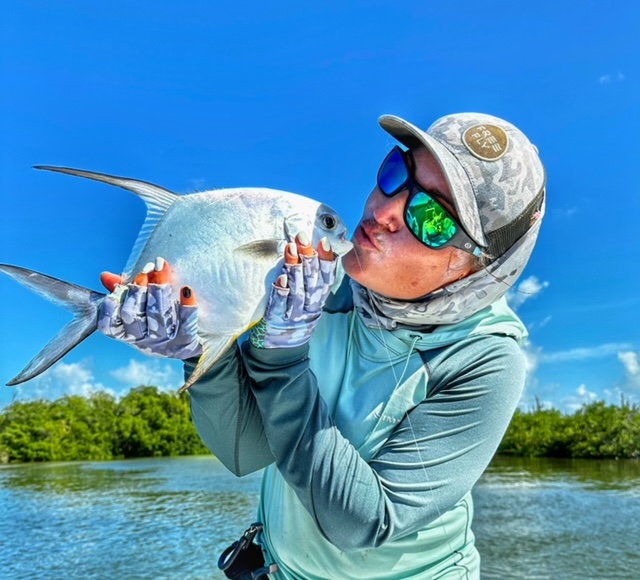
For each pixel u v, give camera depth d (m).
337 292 0.83
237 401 0.71
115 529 6.34
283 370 0.65
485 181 0.70
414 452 0.69
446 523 0.74
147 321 0.59
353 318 0.80
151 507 7.56
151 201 0.70
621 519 6.68
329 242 0.70
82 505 7.77
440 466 0.69
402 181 0.70
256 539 0.83
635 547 5.46
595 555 5.24
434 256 0.70
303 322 0.64
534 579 4.59
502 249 0.73
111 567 4.99
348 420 0.74
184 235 0.67
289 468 0.66
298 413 0.65
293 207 0.69
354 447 0.73
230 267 0.66
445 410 0.71
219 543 5.73
